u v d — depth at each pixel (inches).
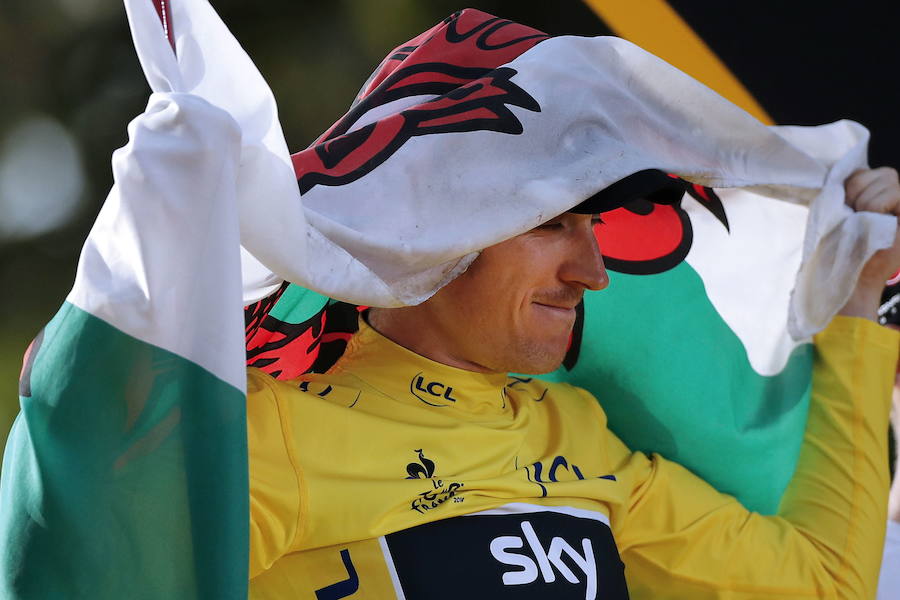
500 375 249.8
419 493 219.9
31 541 162.9
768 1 370.0
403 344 243.6
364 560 212.8
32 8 641.0
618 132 228.8
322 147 210.1
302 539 209.6
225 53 178.9
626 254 289.6
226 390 162.4
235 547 160.9
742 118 250.2
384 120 213.6
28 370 168.7
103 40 650.2
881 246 275.1
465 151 210.8
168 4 180.9
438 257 202.7
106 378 163.5
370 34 617.3
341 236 195.2
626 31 382.6
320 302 245.0
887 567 336.5
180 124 162.4
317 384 231.5
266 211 176.7
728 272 293.1
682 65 375.9
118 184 162.2
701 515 272.4
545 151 217.2
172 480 162.4
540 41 237.0
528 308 229.9
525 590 221.6
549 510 236.4
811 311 284.2
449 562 218.1
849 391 293.1
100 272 166.2
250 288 200.4
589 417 268.4
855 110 371.6
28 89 645.3
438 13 616.4
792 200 277.1
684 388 288.7
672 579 271.3
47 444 163.5
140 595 161.5
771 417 291.4
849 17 368.5
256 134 176.7
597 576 234.5
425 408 235.6
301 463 212.2
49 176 649.0
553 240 227.1
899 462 363.3
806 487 289.6
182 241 162.7
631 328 289.9
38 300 641.6
